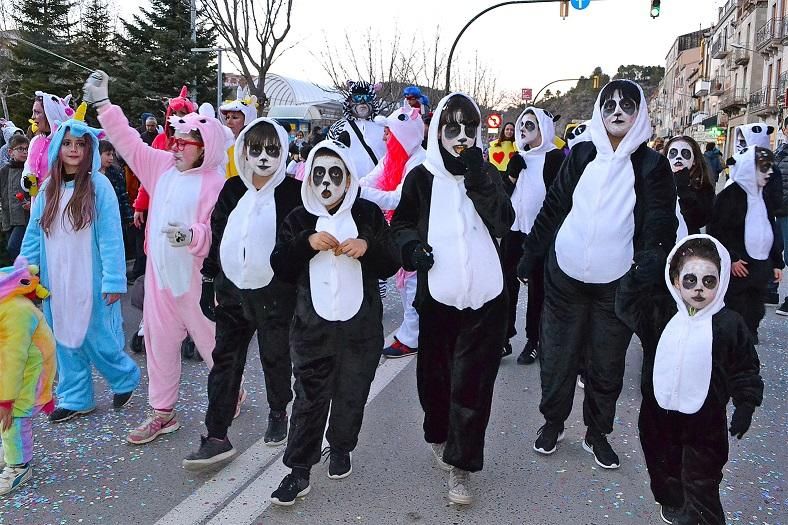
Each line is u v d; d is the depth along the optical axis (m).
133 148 4.12
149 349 4.10
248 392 4.97
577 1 17.45
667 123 84.62
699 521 3.00
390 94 22.88
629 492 3.63
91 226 4.24
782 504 3.54
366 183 5.63
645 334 3.19
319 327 3.32
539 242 3.97
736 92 47.09
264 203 3.72
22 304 3.51
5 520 3.24
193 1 25.98
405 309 5.84
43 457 3.87
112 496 3.46
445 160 3.38
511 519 3.33
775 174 5.69
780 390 5.28
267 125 3.66
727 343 2.91
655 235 3.56
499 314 3.38
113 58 30.19
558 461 3.98
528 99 34.50
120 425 4.33
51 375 3.69
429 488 3.61
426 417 3.67
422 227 3.43
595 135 3.70
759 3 43.06
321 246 3.24
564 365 3.88
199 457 3.66
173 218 3.97
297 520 3.28
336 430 3.59
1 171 7.27
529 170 5.88
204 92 28.03
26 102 28.17
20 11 33.41
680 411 2.99
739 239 5.59
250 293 3.68
